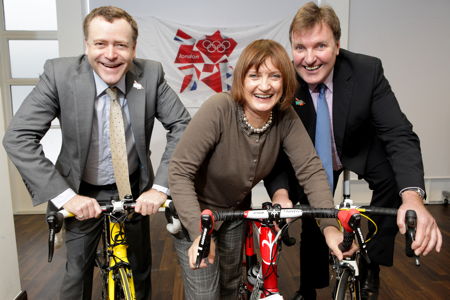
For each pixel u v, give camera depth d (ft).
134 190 5.29
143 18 12.91
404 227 3.14
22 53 13.05
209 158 3.99
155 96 4.93
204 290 4.20
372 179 5.15
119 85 4.50
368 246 4.97
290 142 4.10
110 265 4.26
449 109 13.66
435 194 14.08
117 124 4.54
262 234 3.58
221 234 4.69
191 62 13.32
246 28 13.23
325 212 3.30
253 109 3.59
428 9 13.17
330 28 4.09
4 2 12.72
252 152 3.89
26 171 4.05
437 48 13.37
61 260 9.01
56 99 4.39
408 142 4.30
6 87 12.98
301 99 4.73
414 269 8.29
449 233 10.64
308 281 5.63
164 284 7.75
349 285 4.11
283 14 13.33
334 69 4.65
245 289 5.10
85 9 12.70
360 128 4.89
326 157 4.83
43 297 7.26
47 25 13.00
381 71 4.67
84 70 4.44
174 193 3.60
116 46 4.09
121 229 4.27
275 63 3.37
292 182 5.20
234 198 4.35
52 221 3.38
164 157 4.76
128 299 3.88
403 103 13.56
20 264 8.80
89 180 4.90
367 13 13.03
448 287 7.49
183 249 4.25
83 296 4.81
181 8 13.06
